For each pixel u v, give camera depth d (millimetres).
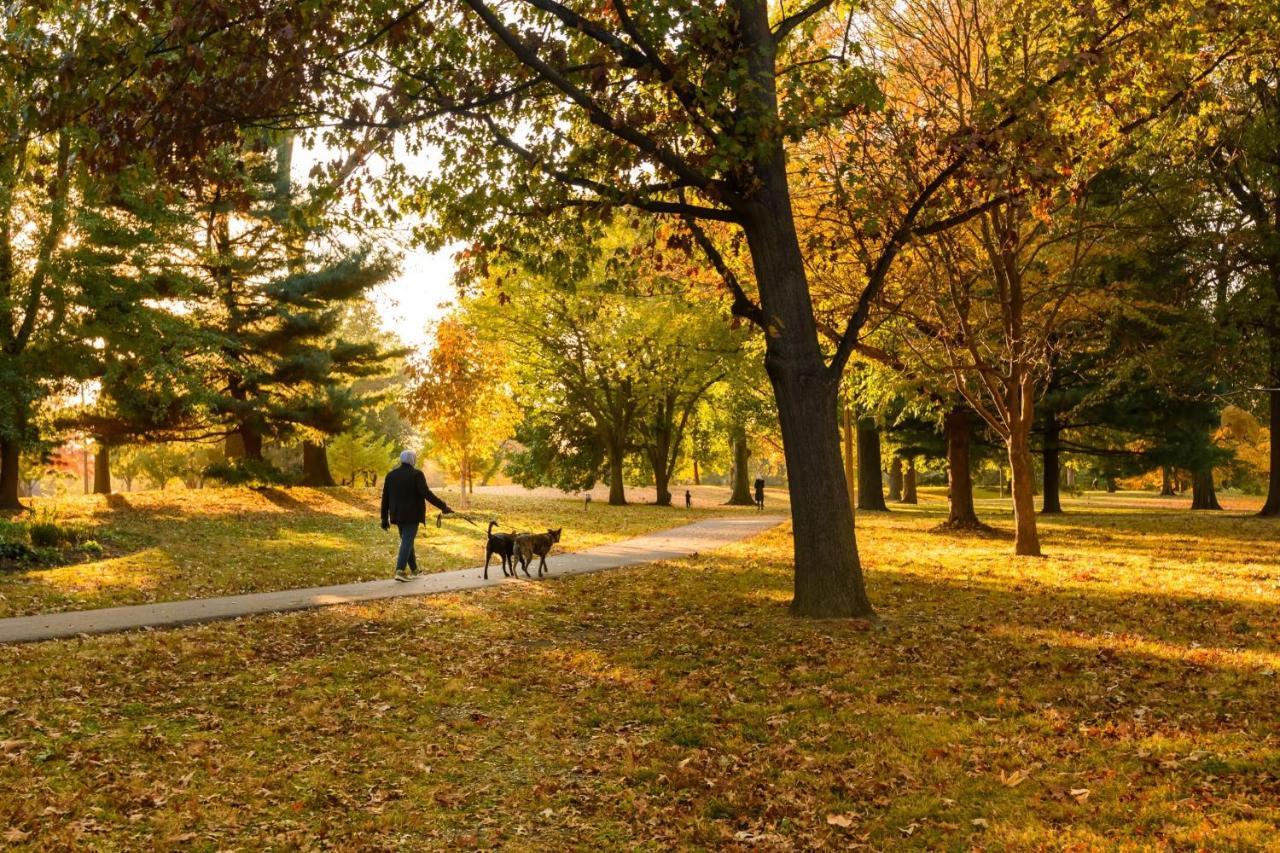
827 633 9844
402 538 14469
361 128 9672
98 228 19391
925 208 11570
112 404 24344
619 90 10414
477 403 31047
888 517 33844
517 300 36156
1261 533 23219
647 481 59031
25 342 20391
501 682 8195
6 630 9750
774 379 10812
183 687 7859
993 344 19438
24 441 21500
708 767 6062
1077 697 7293
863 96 9719
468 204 10297
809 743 6461
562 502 39719
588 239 11039
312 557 17375
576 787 5820
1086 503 51500
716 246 13617
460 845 4977
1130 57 11352
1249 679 7633
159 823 5180
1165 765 5625
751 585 14039
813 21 12297
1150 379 24578
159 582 13695
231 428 28219
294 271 27125
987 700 7297
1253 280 24422
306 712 7273
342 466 46906
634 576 15180
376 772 6082
